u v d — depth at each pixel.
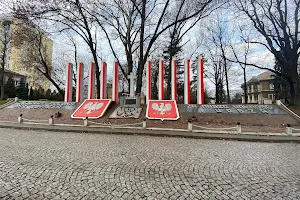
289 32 20.14
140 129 12.63
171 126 13.73
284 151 7.70
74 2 20.06
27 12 18.67
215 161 6.07
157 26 22.83
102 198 3.53
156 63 41.12
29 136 10.04
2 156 6.02
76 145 7.98
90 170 4.95
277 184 4.36
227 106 17.33
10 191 3.71
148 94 19.19
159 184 4.22
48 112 18.11
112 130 12.07
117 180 4.37
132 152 6.98
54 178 4.38
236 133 11.58
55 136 10.23
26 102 21.11
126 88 44.44
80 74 21.31
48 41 32.44
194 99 40.56
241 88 51.00
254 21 21.05
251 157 6.67
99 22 22.92
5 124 13.95
